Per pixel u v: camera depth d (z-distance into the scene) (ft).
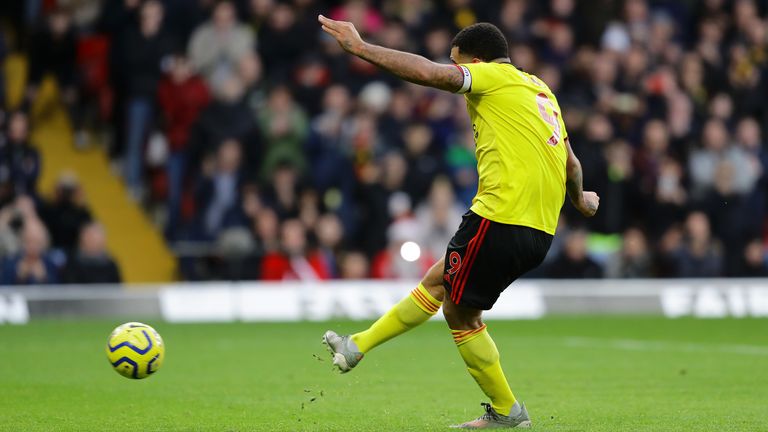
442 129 210.79
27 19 223.71
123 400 96.63
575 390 104.17
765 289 207.21
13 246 180.96
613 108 216.95
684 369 121.49
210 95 204.23
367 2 224.33
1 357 130.52
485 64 76.43
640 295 202.49
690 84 231.50
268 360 130.00
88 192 214.90
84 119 217.15
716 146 219.00
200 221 194.70
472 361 79.00
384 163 197.06
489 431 77.97
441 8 230.89
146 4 203.72
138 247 212.23
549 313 198.49
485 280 76.07
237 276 189.26
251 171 202.28
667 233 208.13
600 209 207.62
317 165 201.87
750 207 216.95
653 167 213.25
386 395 101.09
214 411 90.27
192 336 159.94
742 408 91.71
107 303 183.21
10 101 222.89
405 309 78.07
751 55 243.81
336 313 189.06
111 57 207.31
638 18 239.30
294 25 214.90
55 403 94.43
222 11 206.49
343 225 198.49
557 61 226.58
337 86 208.23
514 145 75.36
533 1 235.20
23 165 189.78
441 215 193.57
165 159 201.98
